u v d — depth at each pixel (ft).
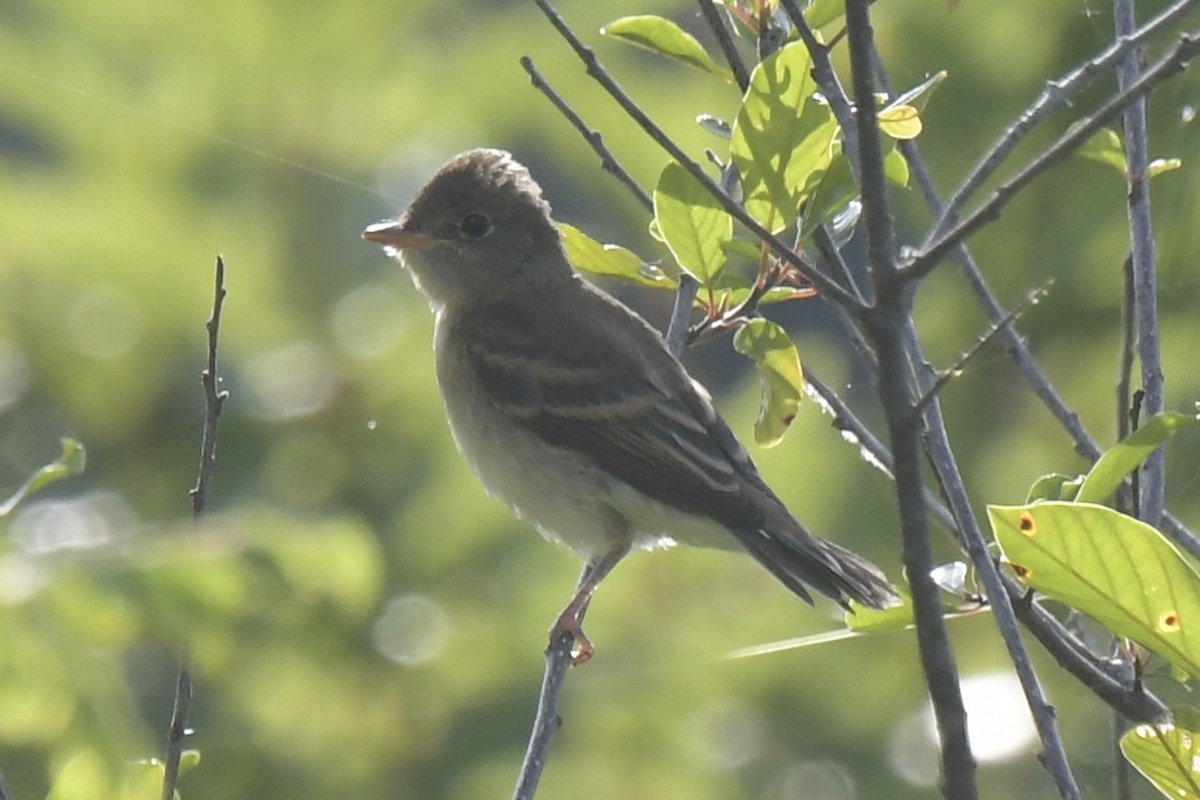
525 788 22.08
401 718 38.27
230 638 17.06
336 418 39.83
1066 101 18.92
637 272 25.77
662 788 39.50
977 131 38.29
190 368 40.75
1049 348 39.27
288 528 16.96
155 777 17.95
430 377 40.14
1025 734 36.63
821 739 40.93
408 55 44.70
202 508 19.79
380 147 43.73
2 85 42.55
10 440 40.47
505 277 30.83
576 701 39.81
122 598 15.87
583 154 46.34
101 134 42.60
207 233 41.52
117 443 40.55
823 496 39.17
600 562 28.76
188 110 42.75
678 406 28.43
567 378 29.01
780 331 22.70
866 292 33.42
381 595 37.70
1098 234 38.52
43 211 40.81
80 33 42.68
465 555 39.42
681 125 45.68
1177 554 16.79
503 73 45.62
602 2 46.19
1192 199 33.22
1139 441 18.39
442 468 39.65
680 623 40.11
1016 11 37.42
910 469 15.83
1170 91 32.99
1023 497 38.65
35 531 28.60
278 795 37.47
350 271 41.65
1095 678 19.39
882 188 15.89
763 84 21.38
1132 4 23.06
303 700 37.32
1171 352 35.45
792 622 40.32
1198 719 16.98
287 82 42.63
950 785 15.62
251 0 42.29
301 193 42.37
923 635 15.80
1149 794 27.76
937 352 39.47
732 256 26.37
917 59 38.22
